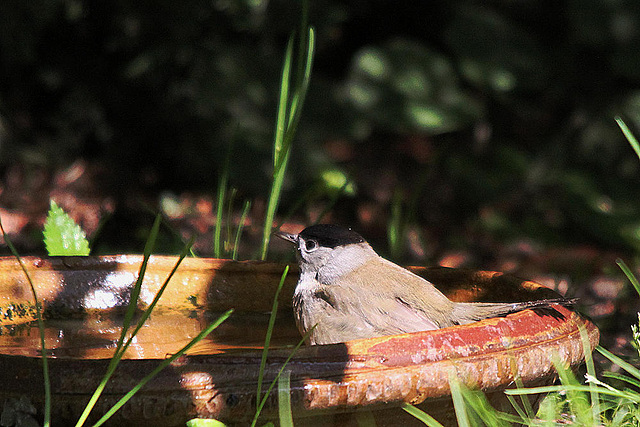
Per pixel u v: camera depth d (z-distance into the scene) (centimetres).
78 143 1448
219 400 338
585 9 1359
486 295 541
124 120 1434
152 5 1293
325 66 1600
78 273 561
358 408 353
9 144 1387
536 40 1446
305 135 1334
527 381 390
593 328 446
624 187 1416
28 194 1337
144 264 355
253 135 1312
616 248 1303
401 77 1376
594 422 420
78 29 1380
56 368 339
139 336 514
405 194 1514
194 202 1312
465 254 1286
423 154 1619
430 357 363
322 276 544
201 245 1059
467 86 1582
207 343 502
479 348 375
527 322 402
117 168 1424
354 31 1603
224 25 1327
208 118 1342
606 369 578
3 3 1192
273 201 664
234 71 1314
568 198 1377
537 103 1606
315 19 1336
